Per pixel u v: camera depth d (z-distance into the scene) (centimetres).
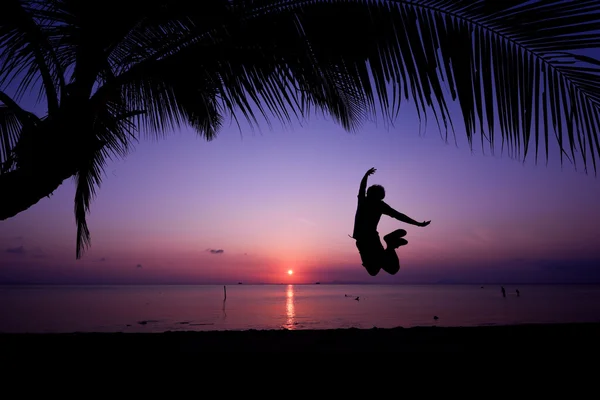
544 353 493
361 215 377
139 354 491
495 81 220
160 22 305
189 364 450
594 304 9006
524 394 383
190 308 8131
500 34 217
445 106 235
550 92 209
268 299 13212
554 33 202
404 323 4588
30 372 430
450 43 231
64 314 6303
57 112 288
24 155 273
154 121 432
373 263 362
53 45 362
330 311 7056
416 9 241
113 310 7481
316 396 374
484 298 13138
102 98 303
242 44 301
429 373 424
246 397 371
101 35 289
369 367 442
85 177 522
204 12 285
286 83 309
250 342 562
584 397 374
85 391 382
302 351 494
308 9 279
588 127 202
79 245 551
